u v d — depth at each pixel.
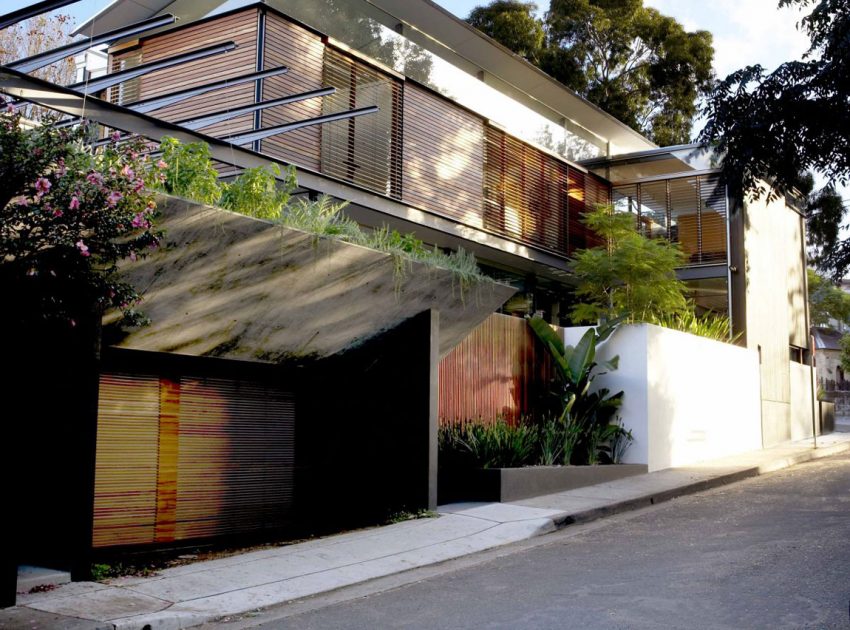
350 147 14.34
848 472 16.11
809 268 43.19
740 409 20.16
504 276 19.67
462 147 16.89
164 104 9.69
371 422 11.84
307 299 9.98
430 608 6.79
